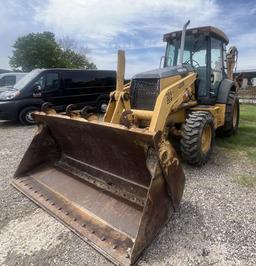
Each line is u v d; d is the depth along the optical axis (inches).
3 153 215.8
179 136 183.0
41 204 122.0
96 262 90.1
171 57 224.4
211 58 205.8
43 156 152.6
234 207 124.3
